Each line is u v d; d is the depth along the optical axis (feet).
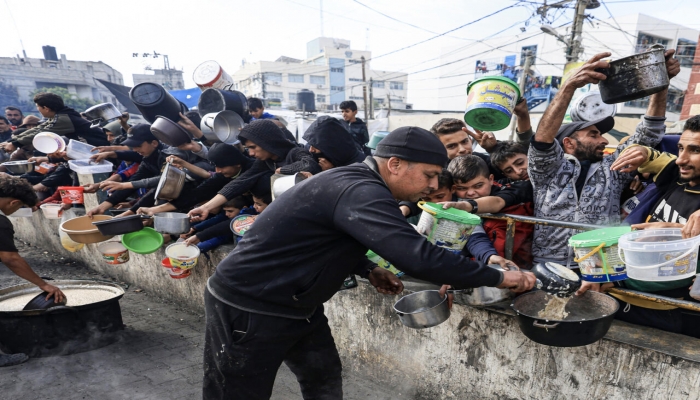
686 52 96.17
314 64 214.48
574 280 5.60
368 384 9.06
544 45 102.47
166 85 173.06
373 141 15.42
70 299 11.30
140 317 12.83
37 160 17.65
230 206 11.54
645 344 5.78
